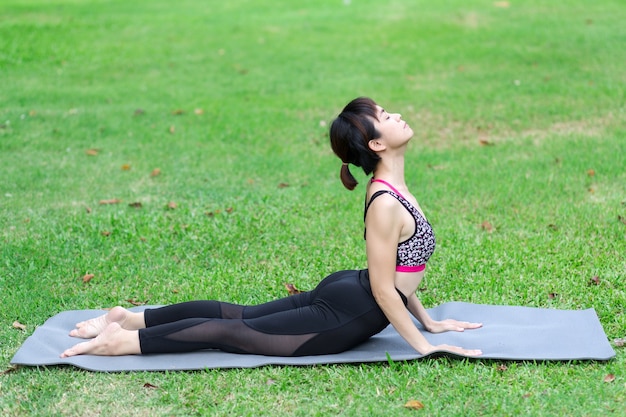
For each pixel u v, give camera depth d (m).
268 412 3.46
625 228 5.53
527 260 5.11
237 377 3.73
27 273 5.08
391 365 3.77
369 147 3.72
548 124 8.33
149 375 3.77
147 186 6.80
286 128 8.45
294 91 9.96
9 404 3.55
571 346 3.92
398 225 3.70
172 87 10.27
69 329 4.25
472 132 8.23
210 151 7.76
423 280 4.90
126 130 8.41
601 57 10.89
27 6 16.62
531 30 12.77
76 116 8.90
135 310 4.46
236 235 5.63
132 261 5.28
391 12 15.02
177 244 5.52
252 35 13.46
